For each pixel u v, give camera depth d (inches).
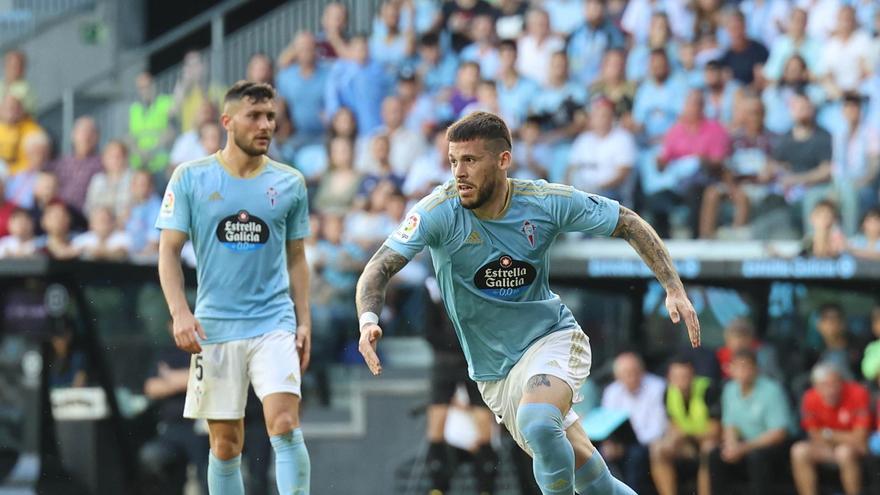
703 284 1491.1
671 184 1708.9
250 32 2159.2
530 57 1948.8
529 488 1467.8
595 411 1475.1
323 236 1753.2
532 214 804.0
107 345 1572.3
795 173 1657.2
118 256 1909.4
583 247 1622.8
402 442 1668.3
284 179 978.7
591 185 1754.4
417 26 2068.2
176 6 2551.7
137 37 2524.6
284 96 2009.1
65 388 1503.4
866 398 1417.3
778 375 1482.5
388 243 804.6
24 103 2235.5
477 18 2020.2
